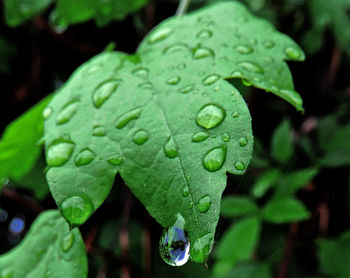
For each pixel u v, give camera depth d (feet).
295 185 1.27
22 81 1.68
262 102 1.58
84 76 0.83
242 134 0.73
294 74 1.55
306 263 1.44
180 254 0.72
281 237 1.63
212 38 0.84
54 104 0.82
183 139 0.74
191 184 0.72
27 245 0.86
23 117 0.90
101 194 0.75
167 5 1.59
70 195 0.75
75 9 1.01
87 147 0.76
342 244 1.31
